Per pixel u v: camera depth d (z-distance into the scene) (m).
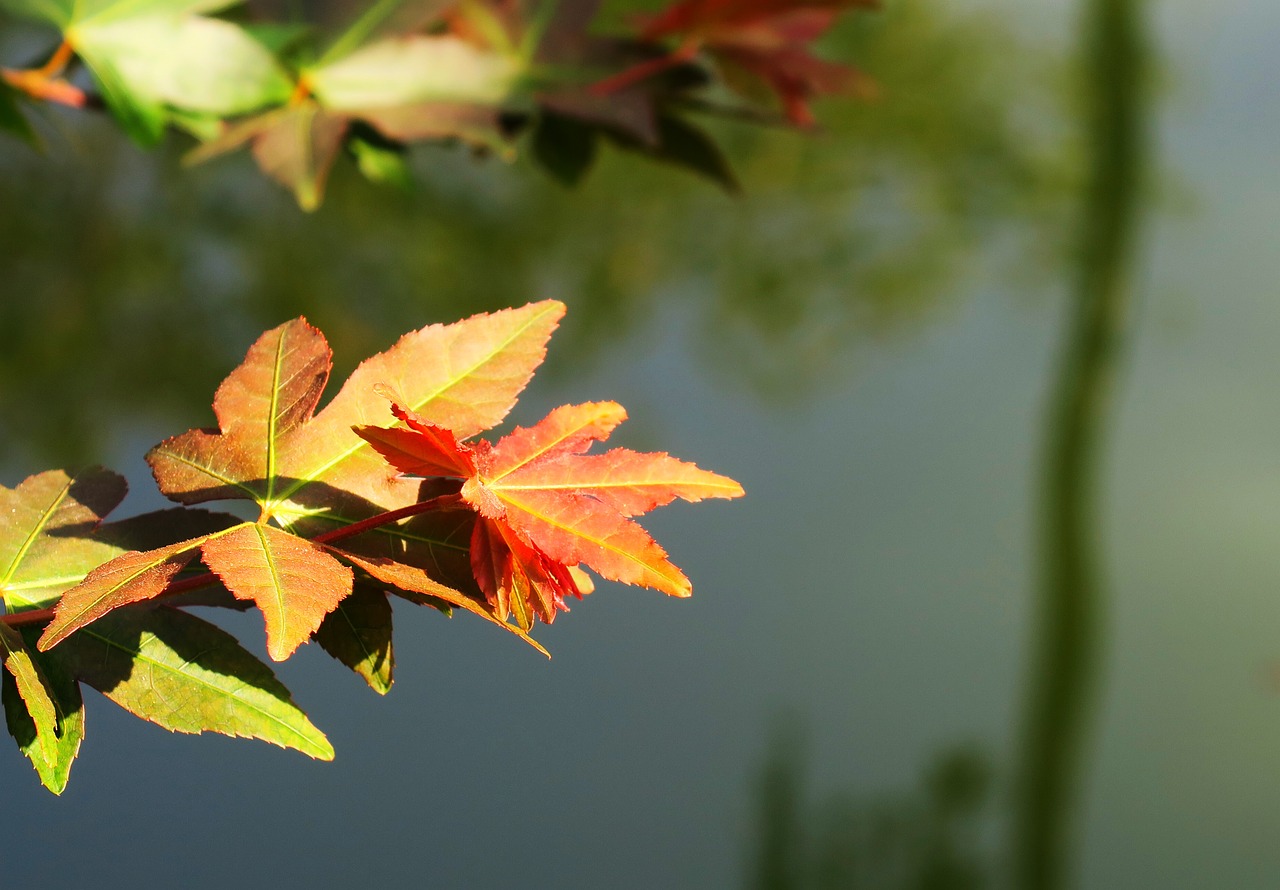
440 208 1.77
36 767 0.92
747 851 1.15
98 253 1.56
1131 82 2.13
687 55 1.26
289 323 0.95
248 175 1.70
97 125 1.64
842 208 1.94
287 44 1.12
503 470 0.94
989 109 2.12
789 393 1.63
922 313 1.79
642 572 0.93
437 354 0.95
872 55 2.16
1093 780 1.26
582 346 1.63
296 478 0.95
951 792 1.23
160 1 1.11
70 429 1.32
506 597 0.93
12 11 1.10
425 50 1.17
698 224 1.87
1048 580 1.42
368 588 0.94
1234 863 1.20
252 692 0.93
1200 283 1.87
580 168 1.35
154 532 0.95
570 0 1.22
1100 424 1.62
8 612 0.93
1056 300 1.82
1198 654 1.39
